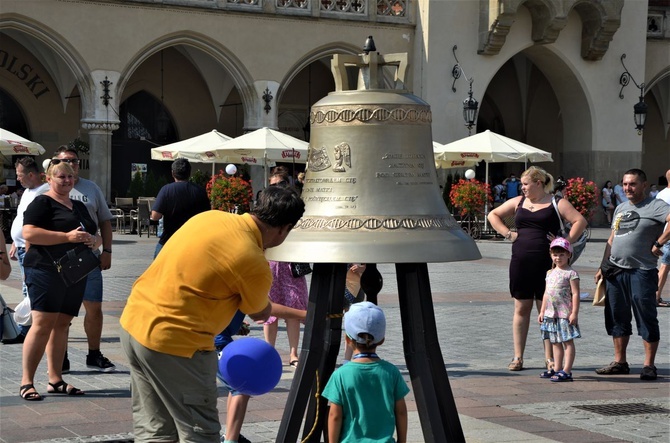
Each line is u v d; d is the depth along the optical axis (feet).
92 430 23.77
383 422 17.52
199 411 16.90
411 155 18.13
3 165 115.14
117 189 123.95
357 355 17.88
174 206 34.94
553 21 119.34
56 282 27.09
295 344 33.17
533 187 32.24
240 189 87.20
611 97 126.72
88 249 27.37
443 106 117.29
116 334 39.32
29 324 34.32
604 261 32.63
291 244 17.75
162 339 16.56
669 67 132.77
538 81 138.92
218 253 16.60
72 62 101.96
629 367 33.94
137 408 17.54
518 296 32.60
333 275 18.89
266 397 27.96
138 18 104.27
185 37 106.83
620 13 122.31
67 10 101.04
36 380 30.07
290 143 87.71
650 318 31.45
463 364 34.09
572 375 32.22
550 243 32.09
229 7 108.06
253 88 110.11
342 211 17.84
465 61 118.01
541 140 141.38
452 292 55.88
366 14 115.03
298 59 112.06
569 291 31.17
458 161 102.58
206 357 16.97
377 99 17.99
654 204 31.68
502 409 26.81
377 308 17.80
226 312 16.98
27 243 27.37
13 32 112.27
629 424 25.16
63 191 27.53
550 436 23.67
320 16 112.57
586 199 92.12
